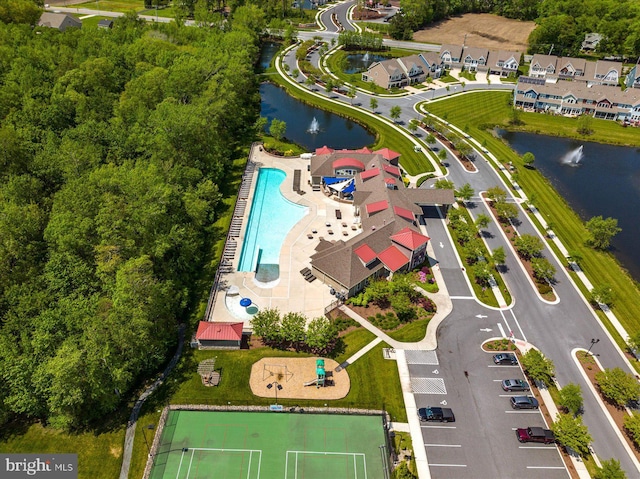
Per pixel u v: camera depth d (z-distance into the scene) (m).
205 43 151.12
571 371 62.94
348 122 137.25
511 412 57.28
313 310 70.12
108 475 49.34
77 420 52.72
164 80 112.38
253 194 97.31
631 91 140.12
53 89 106.44
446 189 93.19
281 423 55.22
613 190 107.62
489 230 90.75
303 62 177.50
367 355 63.62
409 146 120.75
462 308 72.19
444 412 55.72
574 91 143.25
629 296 76.69
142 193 72.38
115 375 51.66
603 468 48.78
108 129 93.00
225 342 63.28
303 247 82.81
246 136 122.75
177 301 67.12
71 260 61.72
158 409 55.81
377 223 82.06
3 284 59.62
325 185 98.31
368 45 194.62
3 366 51.00
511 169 113.06
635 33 177.62
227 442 52.94
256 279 75.75
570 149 125.56
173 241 72.38
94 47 132.25
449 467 51.28
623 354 65.94
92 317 55.84
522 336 67.94
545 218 95.50
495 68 176.88
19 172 79.38
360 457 51.97
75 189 70.31
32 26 159.12
